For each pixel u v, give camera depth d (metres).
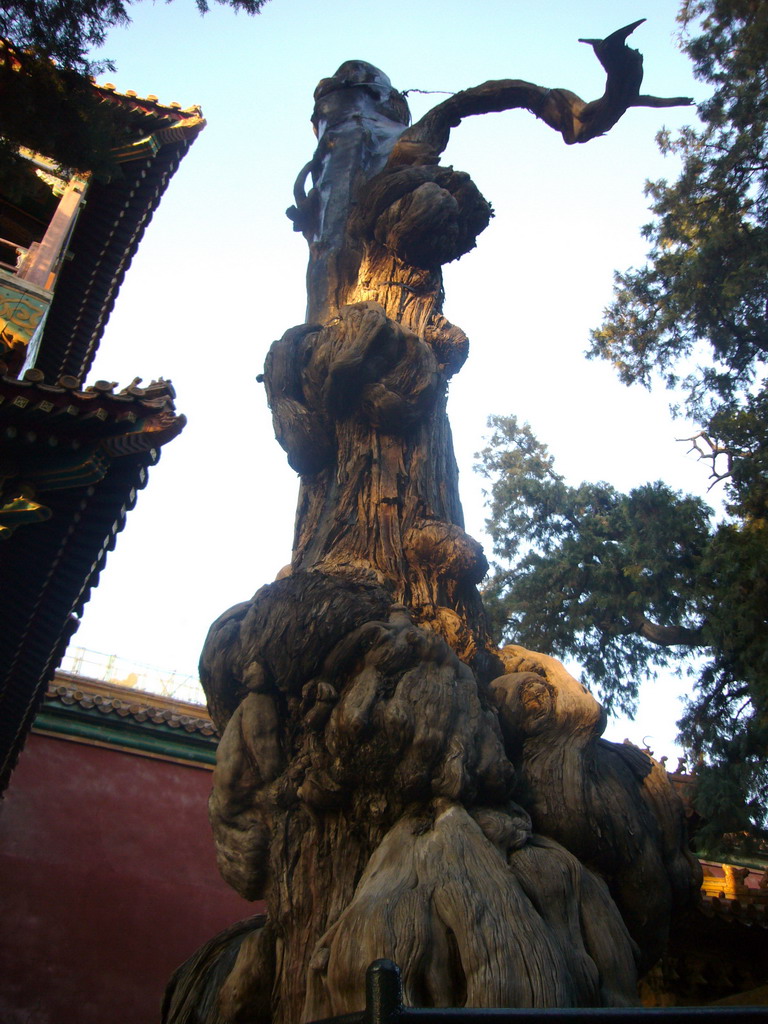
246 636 6.49
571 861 5.57
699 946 10.06
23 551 10.20
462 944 4.71
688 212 17.80
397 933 4.71
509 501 19.38
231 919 14.41
